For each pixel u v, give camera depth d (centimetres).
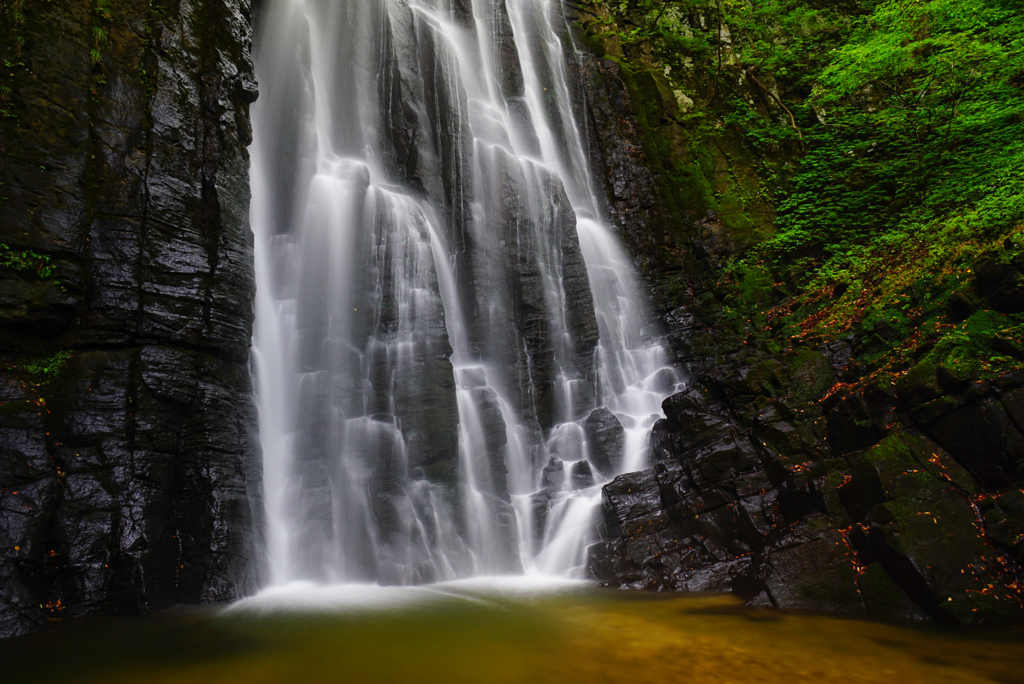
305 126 1184
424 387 1016
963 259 985
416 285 1097
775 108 1956
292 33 1223
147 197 809
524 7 1756
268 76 1166
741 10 2019
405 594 802
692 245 1633
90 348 745
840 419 885
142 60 855
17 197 720
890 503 704
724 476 917
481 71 1544
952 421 761
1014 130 1426
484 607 734
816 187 1706
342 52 1295
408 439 976
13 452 655
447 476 976
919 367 823
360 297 1062
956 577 649
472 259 1287
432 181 1290
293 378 975
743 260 1593
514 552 1003
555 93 1709
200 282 824
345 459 938
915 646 571
